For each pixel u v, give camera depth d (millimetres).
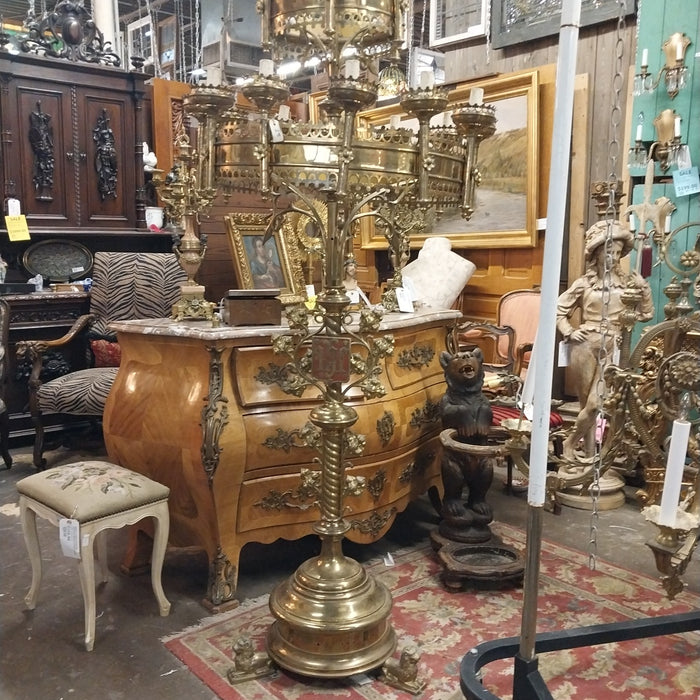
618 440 1887
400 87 4863
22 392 4223
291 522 2523
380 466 2658
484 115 1930
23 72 4125
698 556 2770
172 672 2025
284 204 4535
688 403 1702
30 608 2375
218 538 2375
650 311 3205
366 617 1966
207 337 2287
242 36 4996
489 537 2736
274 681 1980
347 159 1732
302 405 2494
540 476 1344
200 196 1914
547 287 1270
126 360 2621
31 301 4086
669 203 3311
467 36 4656
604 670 2039
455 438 2764
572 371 3324
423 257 4258
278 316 2486
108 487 2191
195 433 2332
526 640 1439
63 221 4379
